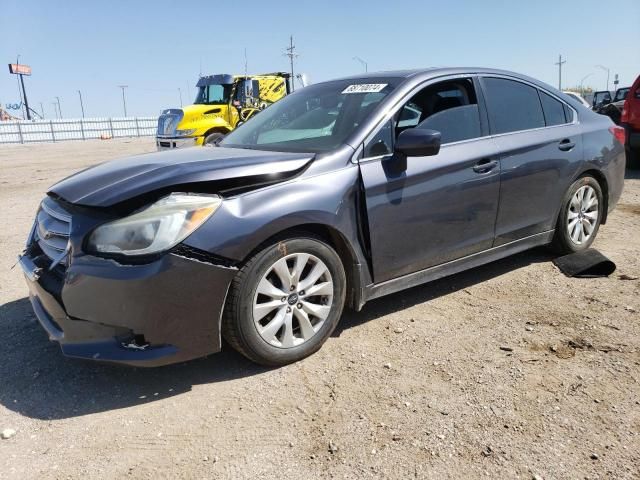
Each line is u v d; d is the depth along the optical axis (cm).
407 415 260
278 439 247
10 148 3195
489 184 384
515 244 422
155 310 264
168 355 273
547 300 390
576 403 265
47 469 232
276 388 288
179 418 266
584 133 461
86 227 271
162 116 1692
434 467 225
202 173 281
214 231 272
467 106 389
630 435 240
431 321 364
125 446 246
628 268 448
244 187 290
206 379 300
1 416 271
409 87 364
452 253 376
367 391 282
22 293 443
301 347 312
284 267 299
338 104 380
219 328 283
